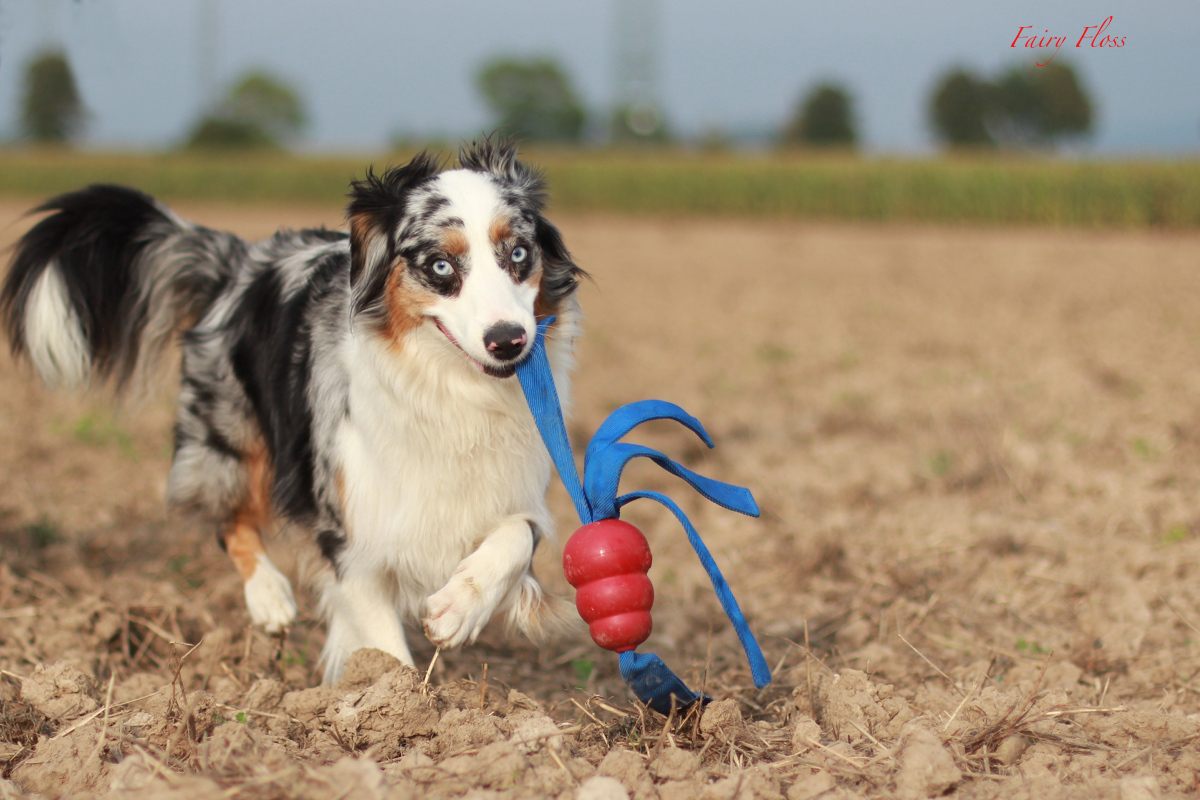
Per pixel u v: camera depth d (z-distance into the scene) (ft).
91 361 15.93
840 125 274.36
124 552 17.33
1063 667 12.84
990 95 225.76
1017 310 46.14
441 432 11.36
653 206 122.42
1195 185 94.43
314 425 12.42
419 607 12.23
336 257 13.61
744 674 13.34
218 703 10.97
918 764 8.99
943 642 14.15
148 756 8.61
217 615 14.73
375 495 11.59
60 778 9.03
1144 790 8.42
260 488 14.52
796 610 15.62
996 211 104.17
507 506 11.81
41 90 123.95
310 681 13.24
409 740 10.04
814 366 34.37
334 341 12.42
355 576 11.86
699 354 36.76
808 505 20.25
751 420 26.99
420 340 11.25
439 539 11.64
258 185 138.21
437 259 11.01
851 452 23.84
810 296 52.39
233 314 14.61
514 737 9.70
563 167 123.65
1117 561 16.90
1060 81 192.54
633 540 9.55
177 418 15.02
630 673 9.80
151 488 21.02
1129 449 23.09
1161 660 13.10
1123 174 98.07
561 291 12.14
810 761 9.55
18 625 13.71
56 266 15.49
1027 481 21.01
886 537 18.39
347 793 8.09
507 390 11.46
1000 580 16.46
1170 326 40.70
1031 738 10.17
